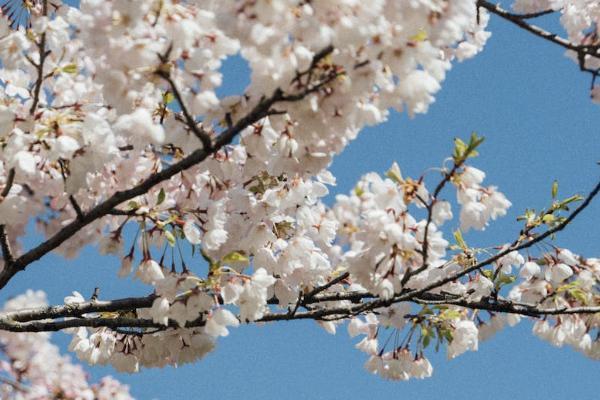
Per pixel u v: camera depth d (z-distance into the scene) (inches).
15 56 227.0
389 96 203.9
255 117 209.3
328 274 296.2
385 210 234.5
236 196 284.7
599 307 295.9
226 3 200.8
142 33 203.8
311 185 290.5
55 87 273.4
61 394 237.9
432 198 227.0
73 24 241.0
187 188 284.4
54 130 222.8
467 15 197.5
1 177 248.4
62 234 243.6
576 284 297.3
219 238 265.3
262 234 286.4
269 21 185.9
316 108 201.9
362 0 189.3
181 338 292.8
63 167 237.9
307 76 199.5
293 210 300.0
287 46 194.4
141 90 215.6
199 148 229.5
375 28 189.0
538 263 303.1
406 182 233.3
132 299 281.1
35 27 225.8
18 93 257.3
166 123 236.4
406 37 195.2
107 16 202.2
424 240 228.5
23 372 239.1
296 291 295.4
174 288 252.1
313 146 246.5
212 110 222.5
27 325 253.3
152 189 285.3
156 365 303.4
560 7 299.6
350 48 192.5
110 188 285.7
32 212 267.0
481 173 234.2
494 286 295.3
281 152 247.6
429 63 200.1
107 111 268.1
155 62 204.7
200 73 214.8
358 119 215.5
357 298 301.0
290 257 287.1
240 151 274.7
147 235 262.1
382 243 237.5
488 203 243.4
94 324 274.4
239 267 289.9
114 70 207.6
